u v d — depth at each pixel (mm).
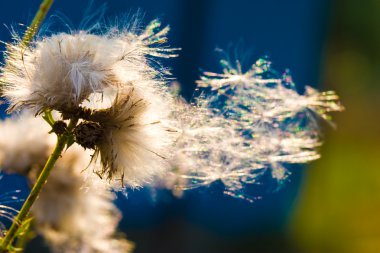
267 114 393
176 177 393
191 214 1288
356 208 1790
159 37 361
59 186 410
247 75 394
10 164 409
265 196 1344
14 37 359
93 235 425
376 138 2479
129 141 354
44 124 416
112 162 352
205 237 1302
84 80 346
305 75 1320
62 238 418
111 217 438
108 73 349
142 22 361
